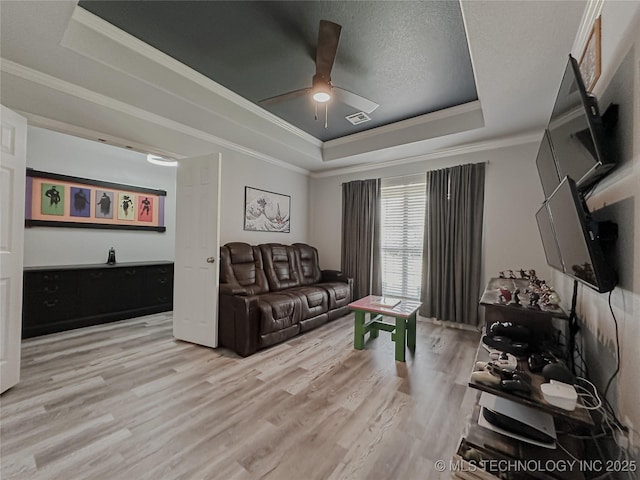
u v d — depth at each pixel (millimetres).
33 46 1824
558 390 1023
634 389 975
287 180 4766
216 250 2930
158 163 4395
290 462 1400
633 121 973
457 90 2820
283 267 4098
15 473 1299
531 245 3250
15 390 2016
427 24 1953
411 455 1454
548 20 1541
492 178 3488
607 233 1171
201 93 2650
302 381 2221
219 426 1662
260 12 1882
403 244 4254
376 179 4445
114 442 1514
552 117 1525
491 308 1767
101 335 3252
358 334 2914
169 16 1923
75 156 3854
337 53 2266
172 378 2240
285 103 3129
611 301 1202
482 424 1227
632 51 982
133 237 4453
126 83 2256
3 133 1911
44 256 3584
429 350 2900
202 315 2982
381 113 3354
